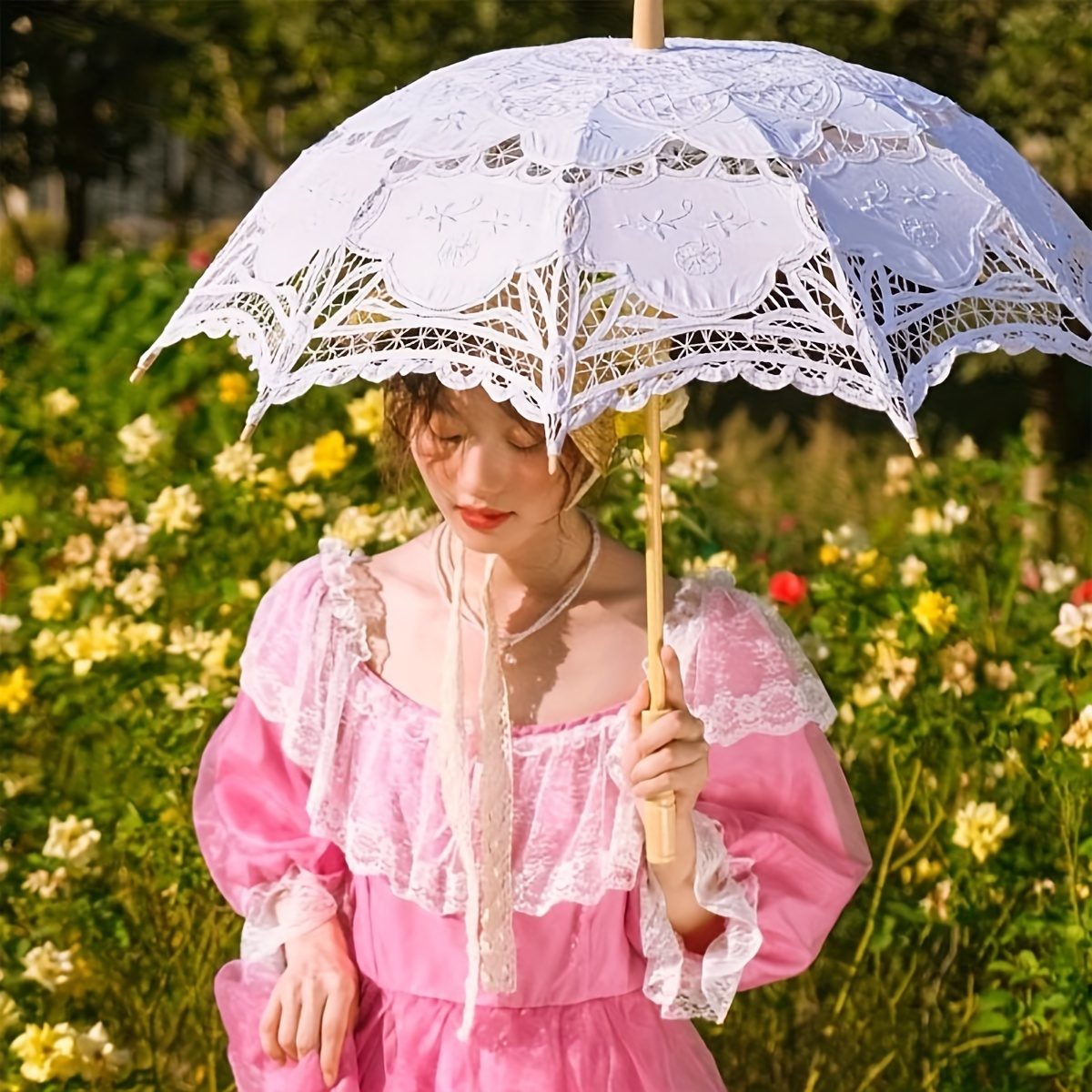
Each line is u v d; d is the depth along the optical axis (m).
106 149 9.62
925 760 3.59
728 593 2.38
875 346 1.82
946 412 8.88
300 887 2.38
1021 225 2.06
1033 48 7.44
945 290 1.94
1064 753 3.40
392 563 2.42
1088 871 3.43
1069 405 8.56
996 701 3.55
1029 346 1.97
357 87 8.33
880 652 3.59
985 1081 3.45
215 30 8.66
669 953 2.23
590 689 2.28
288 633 2.41
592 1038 2.25
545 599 2.33
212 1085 3.32
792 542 4.66
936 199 2.02
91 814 3.57
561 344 1.79
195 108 9.16
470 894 2.19
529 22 8.11
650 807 2.15
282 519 3.94
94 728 3.74
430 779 2.26
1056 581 3.87
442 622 2.34
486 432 2.12
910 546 3.91
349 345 1.95
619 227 1.87
